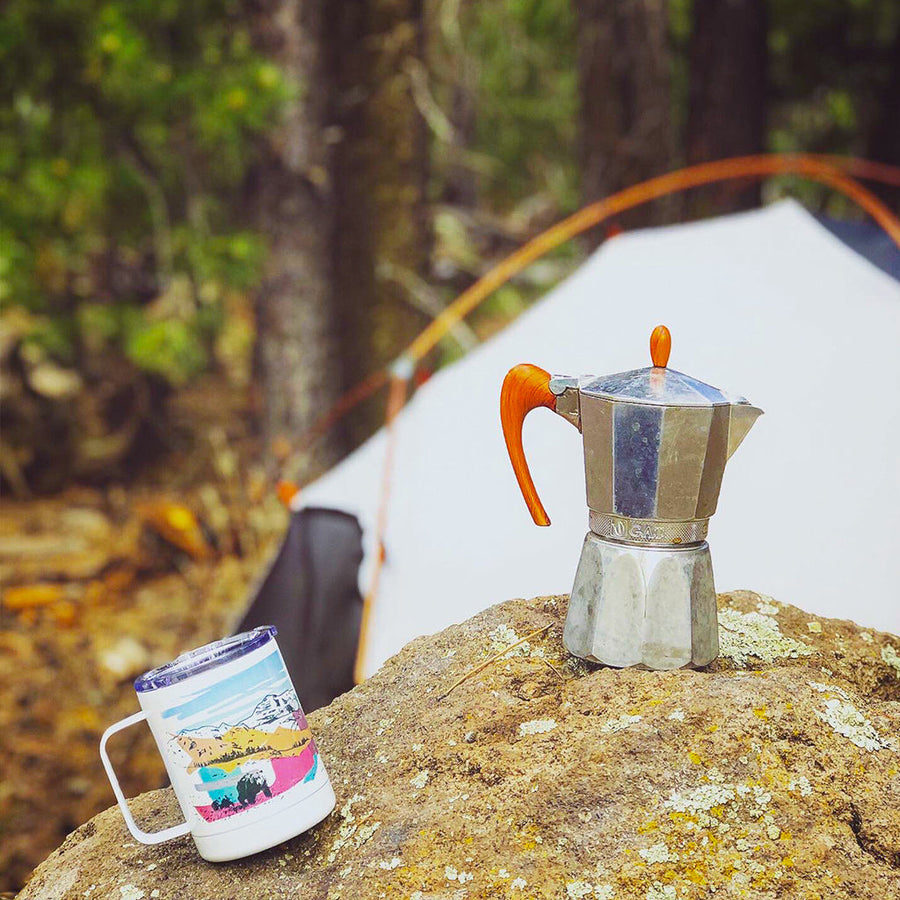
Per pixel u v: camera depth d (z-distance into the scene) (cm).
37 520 412
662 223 394
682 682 100
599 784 94
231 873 97
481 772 99
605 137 400
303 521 212
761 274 212
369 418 404
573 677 106
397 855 94
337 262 396
